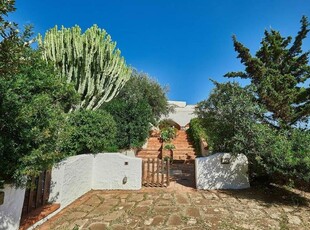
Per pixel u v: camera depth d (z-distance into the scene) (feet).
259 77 26.68
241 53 26.96
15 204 12.96
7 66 8.62
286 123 25.43
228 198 21.35
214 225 15.46
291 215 17.33
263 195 22.21
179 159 41.45
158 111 61.98
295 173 19.25
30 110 11.96
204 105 26.86
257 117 23.91
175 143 51.49
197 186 24.90
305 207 19.02
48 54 31.76
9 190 12.48
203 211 18.04
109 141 28.30
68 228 14.90
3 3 7.50
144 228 14.99
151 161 26.50
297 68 27.30
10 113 11.46
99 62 33.81
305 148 19.51
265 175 24.61
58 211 17.85
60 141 15.17
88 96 32.86
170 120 78.28
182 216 17.01
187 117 82.33
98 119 26.76
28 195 16.08
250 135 22.22
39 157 12.69
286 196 21.71
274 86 25.71
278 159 19.88
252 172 24.67
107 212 17.89
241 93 24.07
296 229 15.03
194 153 44.21
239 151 23.15
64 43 32.91
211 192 23.48
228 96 24.77
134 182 24.98
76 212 17.89
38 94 14.08
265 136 21.31
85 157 23.75
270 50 27.73
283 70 27.71
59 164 18.94
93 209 18.58
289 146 20.07
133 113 39.88
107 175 25.39
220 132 25.41
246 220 16.33
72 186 20.51
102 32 35.53
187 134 60.23
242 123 22.54
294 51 27.55
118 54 37.68
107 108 39.27
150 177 26.68
